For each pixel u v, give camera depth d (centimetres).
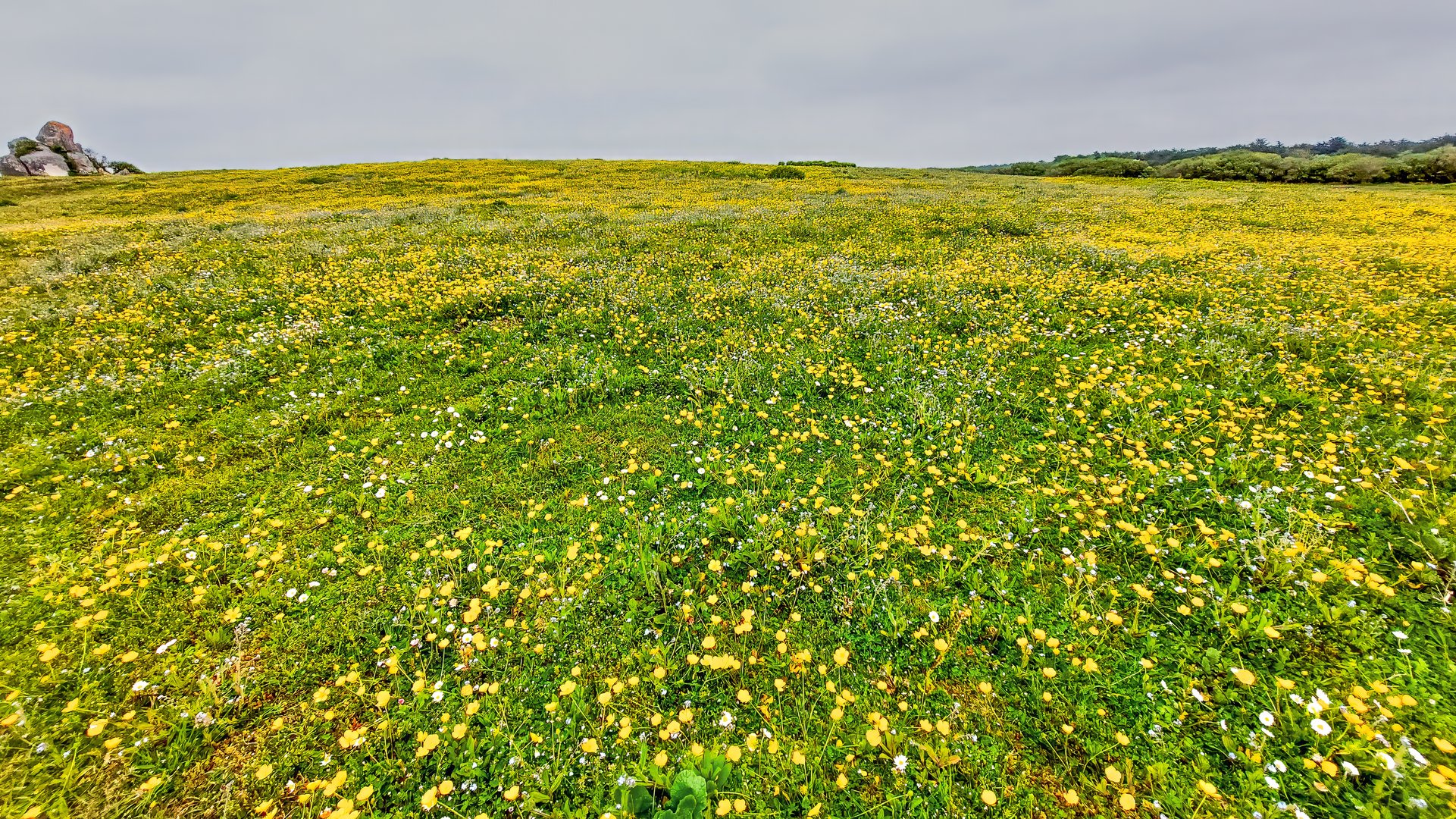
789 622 382
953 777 291
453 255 1427
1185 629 358
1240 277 1091
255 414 654
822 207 2338
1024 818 275
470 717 328
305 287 1127
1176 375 695
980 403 656
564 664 360
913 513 481
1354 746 276
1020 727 314
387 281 1158
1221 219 1931
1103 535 442
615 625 386
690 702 333
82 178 4166
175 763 302
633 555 435
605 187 3347
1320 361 696
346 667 356
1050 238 1580
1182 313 885
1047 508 478
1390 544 396
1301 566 379
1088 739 304
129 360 782
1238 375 659
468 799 290
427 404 686
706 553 447
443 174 4088
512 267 1287
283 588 414
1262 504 444
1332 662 325
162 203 2831
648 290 1130
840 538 451
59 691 335
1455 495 431
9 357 787
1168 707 314
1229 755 287
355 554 447
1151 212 2134
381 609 397
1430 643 328
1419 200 2431
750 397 700
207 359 787
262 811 280
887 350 817
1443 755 274
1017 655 354
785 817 279
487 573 425
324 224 1962
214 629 380
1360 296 938
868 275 1214
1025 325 888
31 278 1216
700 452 585
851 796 286
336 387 721
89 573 410
